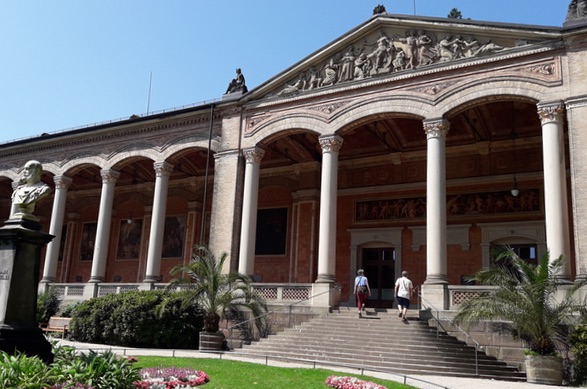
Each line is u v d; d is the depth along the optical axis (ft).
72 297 97.55
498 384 45.91
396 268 93.40
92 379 27.48
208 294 68.03
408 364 52.01
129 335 69.82
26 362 26.21
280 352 59.82
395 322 61.41
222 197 86.94
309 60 82.89
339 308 70.85
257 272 107.14
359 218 98.99
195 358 54.29
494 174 87.92
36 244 33.06
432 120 70.95
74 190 136.98
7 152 118.01
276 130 84.38
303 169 105.81
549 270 52.01
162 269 120.88
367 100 76.89
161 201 94.68
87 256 131.85
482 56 69.00
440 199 67.72
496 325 55.98
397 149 96.63
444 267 65.77
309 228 102.58
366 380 43.34
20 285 31.86
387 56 77.00
